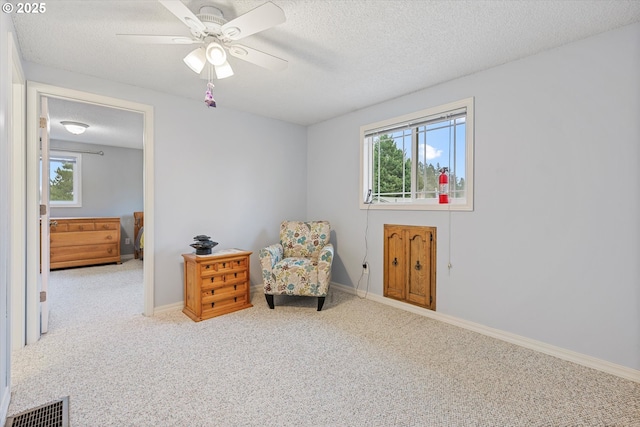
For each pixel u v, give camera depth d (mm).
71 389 1705
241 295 3061
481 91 2496
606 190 1927
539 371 1932
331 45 2107
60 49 2150
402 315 2904
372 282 3385
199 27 1606
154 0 1636
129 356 2082
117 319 2764
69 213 5363
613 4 1655
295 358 2074
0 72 1410
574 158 2047
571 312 2068
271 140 3838
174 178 3051
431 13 1750
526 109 2256
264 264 3035
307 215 4223
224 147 3416
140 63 2369
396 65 2396
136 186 6039
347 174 3670
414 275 2990
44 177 2475
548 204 2160
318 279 2982
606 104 1924
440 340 2371
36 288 2299
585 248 2010
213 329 2547
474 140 2543
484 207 2490
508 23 1842
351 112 3604
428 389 1735
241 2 1659
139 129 4480
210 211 3312
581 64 2016
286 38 2020
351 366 1977
